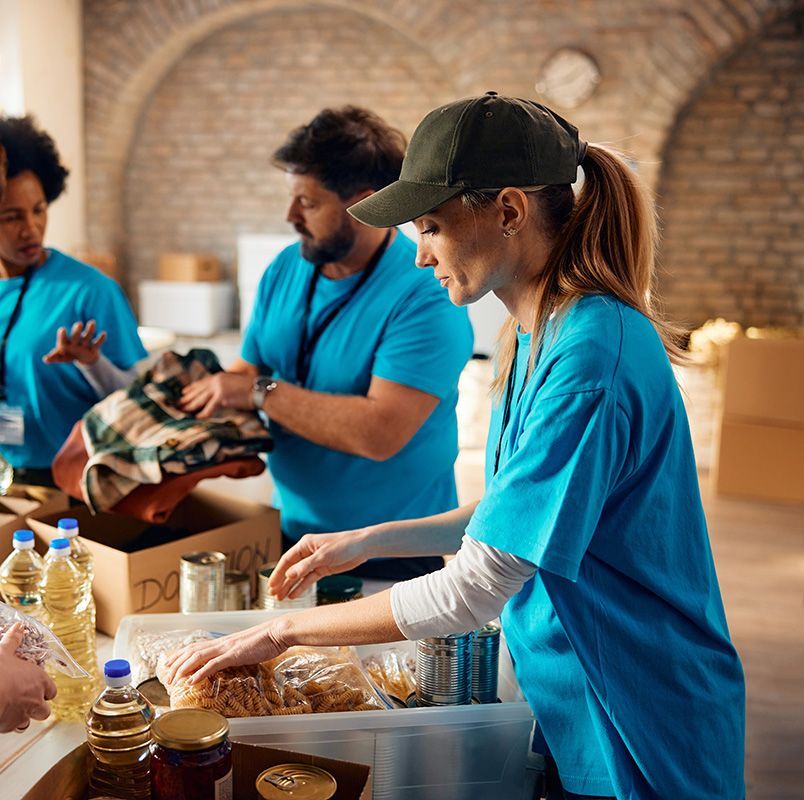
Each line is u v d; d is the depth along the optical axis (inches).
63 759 40.8
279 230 274.4
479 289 46.0
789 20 231.3
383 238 77.4
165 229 281.1
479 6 233.8
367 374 77.4
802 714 121.3
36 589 57.5
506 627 50.8
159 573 64.9
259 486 181.2
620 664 44.9
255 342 84.4
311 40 261.9
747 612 151.3
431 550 58.1
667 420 44.8
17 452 88.4
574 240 45.4
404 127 260.1
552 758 51.7
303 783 39.2
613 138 232.1
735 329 236.1
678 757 45.4
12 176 83.2
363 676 52.8
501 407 52.7
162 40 254.7
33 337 86.9
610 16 227.0
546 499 41.8
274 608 60.7
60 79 250.2
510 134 42.8
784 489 209.0
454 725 48.6
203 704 47.2
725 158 240.5
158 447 69.7
